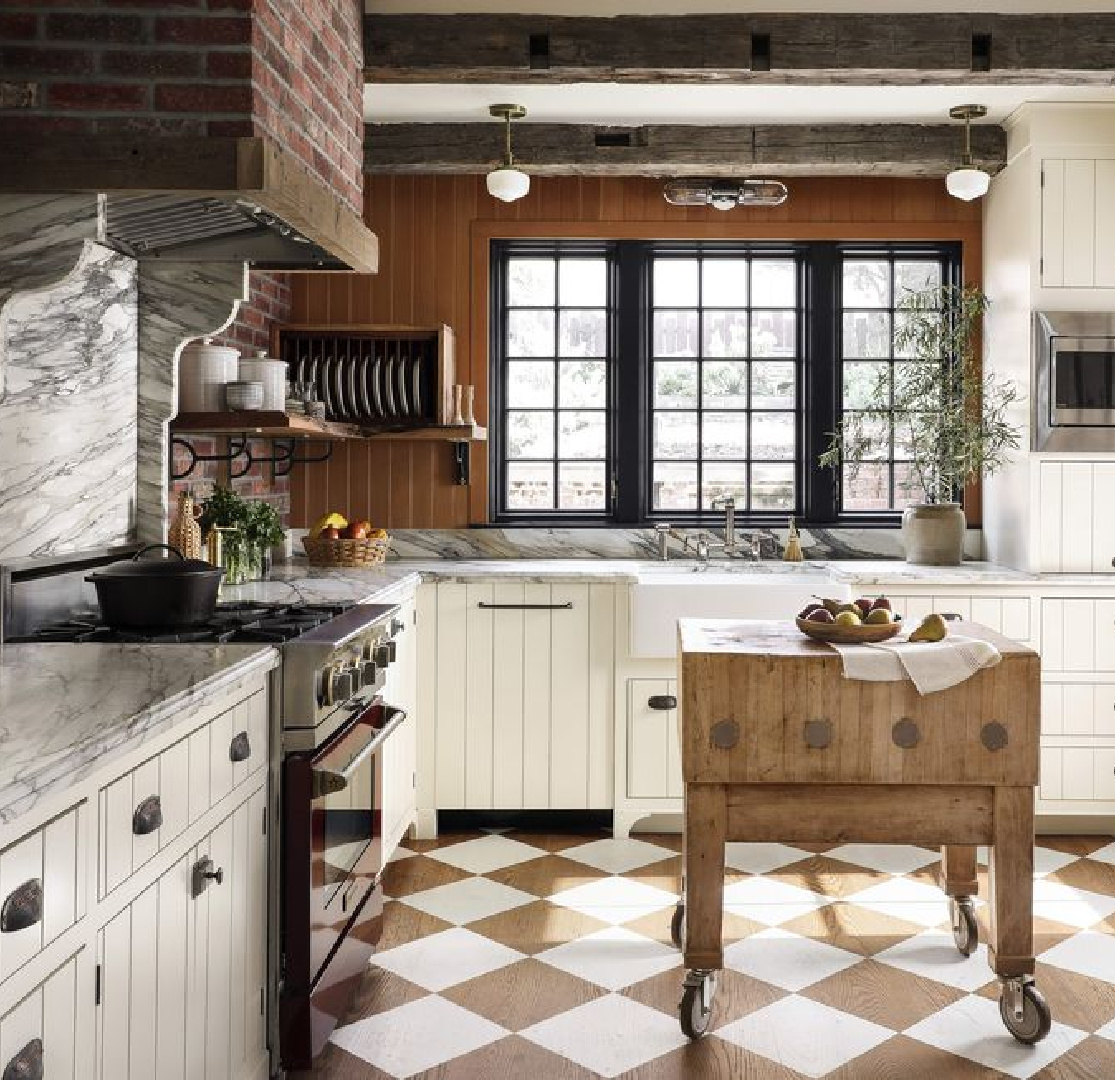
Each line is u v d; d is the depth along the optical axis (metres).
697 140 4.99
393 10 3.87
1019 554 4.90
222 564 3.95
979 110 4.80
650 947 3.51
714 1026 2.98
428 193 5.37
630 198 5.35
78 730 1.64
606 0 3.85
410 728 4.48
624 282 5.41
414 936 3.60
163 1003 1.93
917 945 3.51
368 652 3.10
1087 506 4.80
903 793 2.89
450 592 4.68
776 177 5.34
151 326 3.28
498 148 4.99
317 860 2.68
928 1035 2.93
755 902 3.88
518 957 3.43
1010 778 2.83
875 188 5.37
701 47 3.90
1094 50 3.93
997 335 5.17
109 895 1.70
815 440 5.45
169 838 1.96
